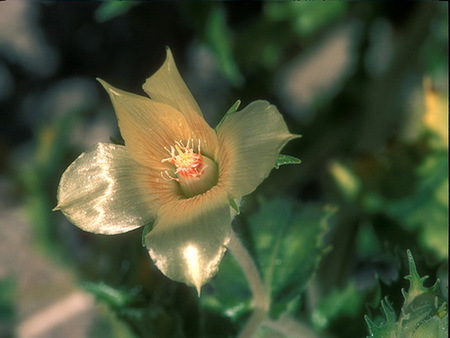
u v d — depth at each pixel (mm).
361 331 270
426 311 220
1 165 364
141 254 317
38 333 369
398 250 252
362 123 365
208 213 199
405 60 353
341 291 278
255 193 312
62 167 361
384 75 358
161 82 207
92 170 210
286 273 261
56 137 363
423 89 357
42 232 354
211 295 265
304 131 371
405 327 222
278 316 256
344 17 362
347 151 365
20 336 346
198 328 261
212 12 300
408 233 308
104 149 213
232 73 309
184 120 213
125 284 310
